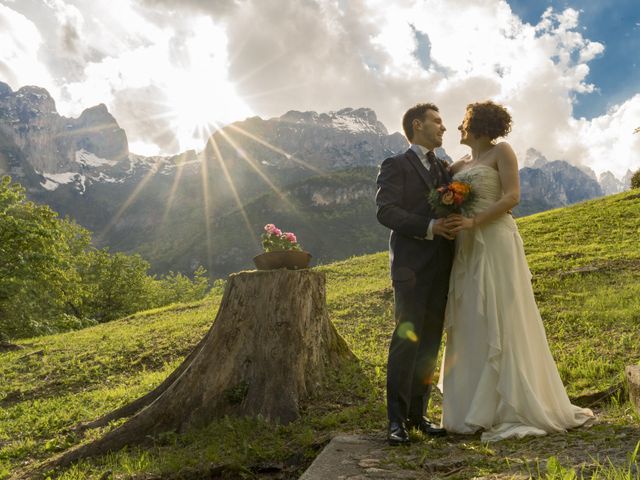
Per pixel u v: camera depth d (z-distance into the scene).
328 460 3.76
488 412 4.21
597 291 11.52
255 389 6.57
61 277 33.59
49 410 9.69
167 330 15.62
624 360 6.98
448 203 4.26
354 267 22.20
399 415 4.24
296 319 6.93
